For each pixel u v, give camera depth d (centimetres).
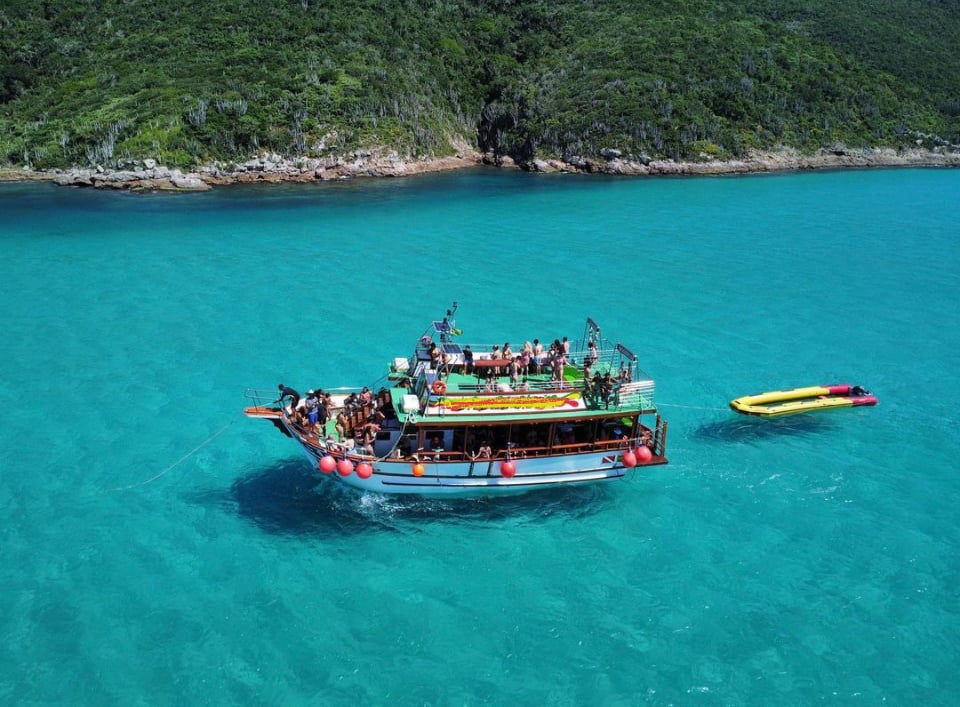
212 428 2656
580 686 1578
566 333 3650
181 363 3206
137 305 3975
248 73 9425
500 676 1602
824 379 3167
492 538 2072
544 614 1788
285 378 3067
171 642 1673
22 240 5453
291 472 2392
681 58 10988
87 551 1980
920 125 11188
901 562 1986
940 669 1634
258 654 1645
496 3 12544
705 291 4381
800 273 4784
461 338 3562
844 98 11219
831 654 1672
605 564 1973
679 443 2622
